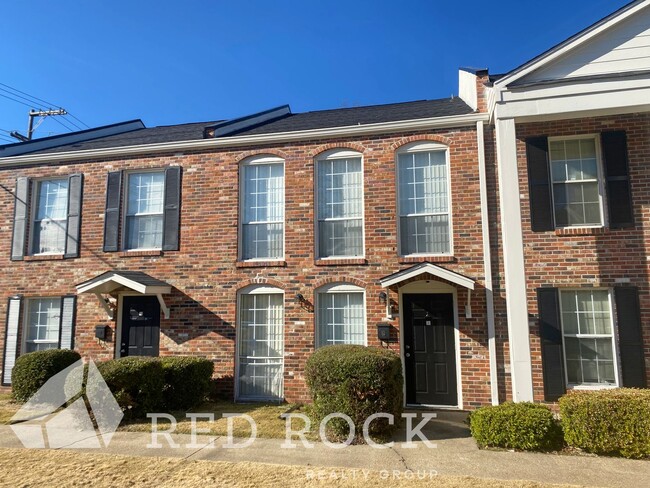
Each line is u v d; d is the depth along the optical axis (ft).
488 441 21.03
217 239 33.42
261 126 39.81
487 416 21.30
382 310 30.22
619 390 22.33
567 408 20.80
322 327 31.35
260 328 32.45
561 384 26.78
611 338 27.53
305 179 32.68
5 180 37.99
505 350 28.32
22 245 36.58
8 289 36.45
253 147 33.91
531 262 28.53
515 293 26.04
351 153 32.37
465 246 29.73
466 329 28.96
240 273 32.71
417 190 31.35
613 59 27.09
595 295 28.19
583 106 26.48
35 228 37.29
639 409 19.71
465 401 28.37
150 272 34.06
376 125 31.76
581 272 27.86
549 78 27.53
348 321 31.09
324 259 31.53
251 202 33.81
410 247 30.91
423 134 31.35
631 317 26.78
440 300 30.04
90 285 31.65
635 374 26.32
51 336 35.73
